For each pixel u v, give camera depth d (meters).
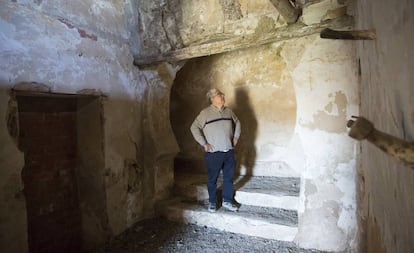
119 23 3.34
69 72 2.69
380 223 1.26
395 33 0.85
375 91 1.27
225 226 3.20
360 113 2.12
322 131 2.56
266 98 4.19
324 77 2.52
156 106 3.75
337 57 2.46
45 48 2.47
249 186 3.72
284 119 4.11
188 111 4.74
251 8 2.89
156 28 3.44
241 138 4.37
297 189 3.53
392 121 0.91
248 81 4.28
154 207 3.69
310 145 2.62
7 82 2.19
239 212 3.25
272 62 4.09
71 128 3.23
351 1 2.31
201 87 4.61
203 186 3.81
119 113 3.31
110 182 3.18
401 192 0.83
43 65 2.45
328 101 2.52
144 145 3.70
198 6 3.22
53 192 3.02
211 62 4.49
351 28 2.33
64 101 3.13
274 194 3.34
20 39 2.28
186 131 4.76
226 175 3.34
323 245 2.64
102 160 3.11
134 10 3.49
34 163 2.84
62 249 3.11
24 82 2.30
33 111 2.83
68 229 3.17
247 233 3.07
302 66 2.60
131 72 3.52
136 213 3.56
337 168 2.53
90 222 3.26
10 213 2.21
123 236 3.24
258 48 4.13
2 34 2.15
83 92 2.84
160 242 3.06
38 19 2.42
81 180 3.27
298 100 2.64
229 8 3.02
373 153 1.45
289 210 3.24
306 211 2.69
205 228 3.30
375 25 1.19
